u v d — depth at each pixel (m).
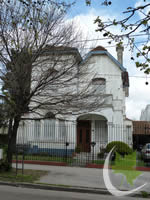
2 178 8.80
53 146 16.62
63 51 9.64
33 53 9.26
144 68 4.62
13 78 8.66
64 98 9.59
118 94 17.47
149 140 22.59
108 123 16.03
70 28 9.95
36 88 9.22
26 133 16.36
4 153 14.67
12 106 8.59
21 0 5.94
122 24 4.43
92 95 9.82
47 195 6.98
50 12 9.37
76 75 9.70
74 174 10.09
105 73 17.83
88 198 6.84
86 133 18.06
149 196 7.23
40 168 11.45
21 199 6.34
